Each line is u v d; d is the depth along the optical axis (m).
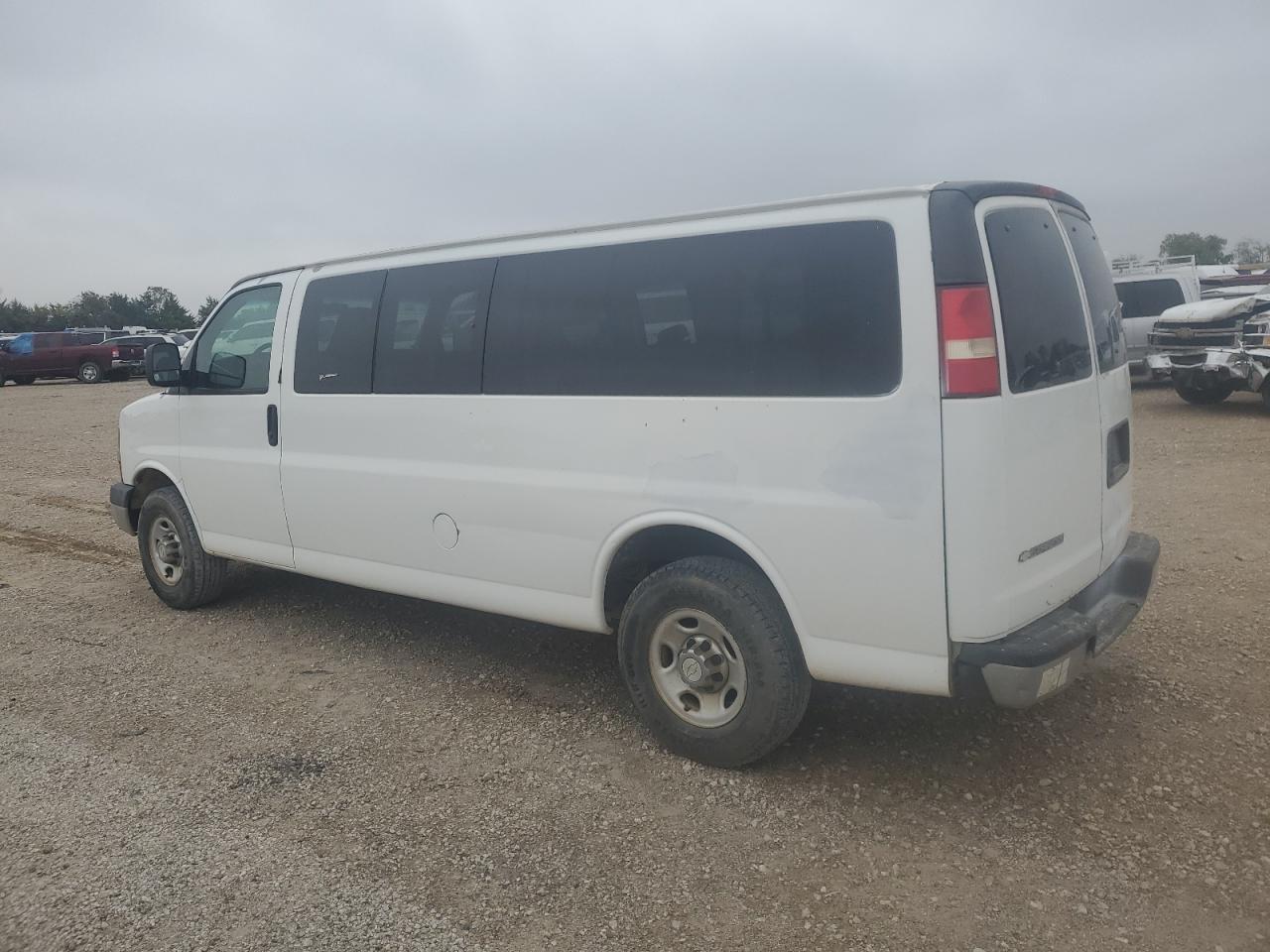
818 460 3.28
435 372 4.37
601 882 3.02
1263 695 4.16
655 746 3.94
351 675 4.80
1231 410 13.40
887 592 3.19
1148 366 14.09
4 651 5.26
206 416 5.49
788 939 2.73
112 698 4.56
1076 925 2.75
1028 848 3.13
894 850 3.15
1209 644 4.76
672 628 3.76
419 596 4.65
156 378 5.44
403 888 3.01
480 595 4.37
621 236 3.78
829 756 3.79
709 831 3.29
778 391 3.36
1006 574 3.10
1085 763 3.65
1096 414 3.65
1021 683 3.05
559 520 3.99
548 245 4.00
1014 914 2.80
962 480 3.02
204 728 4.21
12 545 7.86
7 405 21.94
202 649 5.24
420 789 3.62
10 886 3.05
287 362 5.02
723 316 3.49
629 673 3.87
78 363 29.75
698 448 3.55
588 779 3.67
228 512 5.46
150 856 3.20
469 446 4.25
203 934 2.80
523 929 2.80
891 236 3.14
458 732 4.11
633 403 3.71
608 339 3.80
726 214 3.53
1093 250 4.04
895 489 3.12
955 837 3.21
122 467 6.16
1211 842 3.11
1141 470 9.38
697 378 3.56
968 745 3.83
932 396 3.04
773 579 3.44
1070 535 3.46
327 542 4.98
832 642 3.36
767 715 3.51
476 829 3.34
